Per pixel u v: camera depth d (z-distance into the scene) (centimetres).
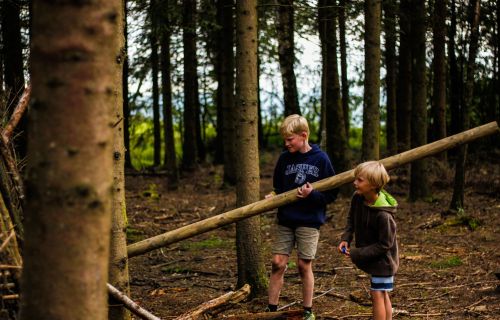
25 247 170
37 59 163
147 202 1248
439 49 1205
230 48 1442
